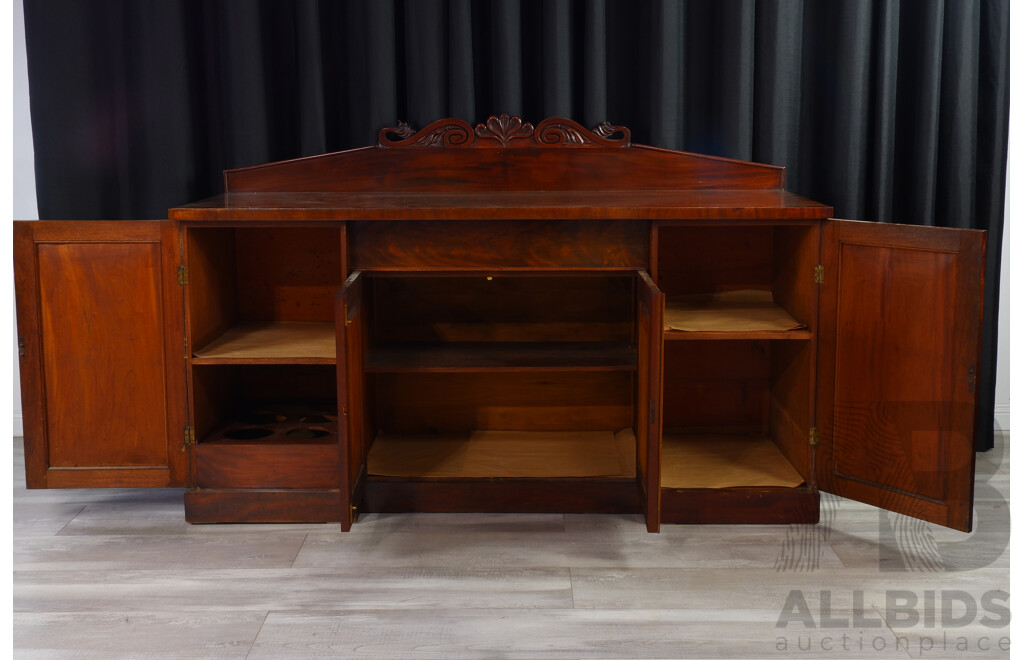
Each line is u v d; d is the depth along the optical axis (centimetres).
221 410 303
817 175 324
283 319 319
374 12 305
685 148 322
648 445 250
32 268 270
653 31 306
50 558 258
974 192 325
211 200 284
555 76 308
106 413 277
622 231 269
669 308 302
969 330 242
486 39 318
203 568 252
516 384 323
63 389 276
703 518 279
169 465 280
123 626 223
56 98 308
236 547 265
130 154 314
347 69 316
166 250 269
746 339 297
